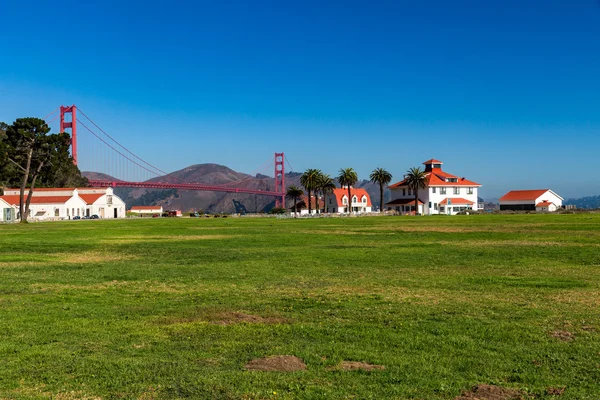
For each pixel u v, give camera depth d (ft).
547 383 30.89
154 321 46.09
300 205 623.36
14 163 330.75
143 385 30.83
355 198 606.14
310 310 50.21
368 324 44.42
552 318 45.88
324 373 32.60
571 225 209.87
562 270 77.46
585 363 34.09
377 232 176.45
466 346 37.81
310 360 34.99
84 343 39.27
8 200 407.03
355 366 33.96
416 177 479.82
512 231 172.35
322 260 93.09
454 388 30.12
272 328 43.32
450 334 40.88
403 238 146.20
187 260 95.50
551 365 33.81
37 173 342.64
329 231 186.19
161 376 32.24
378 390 29.94
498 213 470.80
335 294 58.85
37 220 377.71
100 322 45.70
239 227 226.99
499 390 29.81
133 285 66.85
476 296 56.80
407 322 44.86
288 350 37.14
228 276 74.23
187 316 47.98
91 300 56.34
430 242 131.13
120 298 57.52
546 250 106.42
